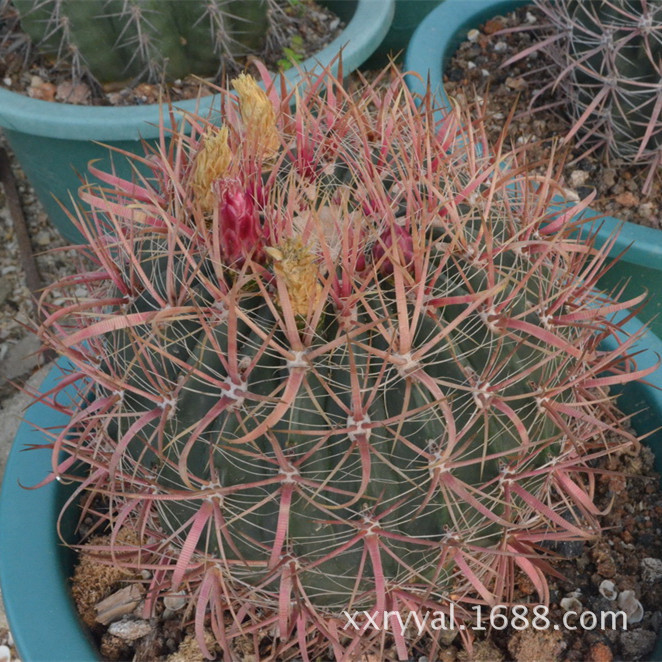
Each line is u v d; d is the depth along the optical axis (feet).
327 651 1.78
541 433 1.57
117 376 1.57
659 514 1.95
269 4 2.81
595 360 1.85
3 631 2.42
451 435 1.38
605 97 2.50
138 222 1.65
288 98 1.76
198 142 1.72
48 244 3.34
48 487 1.87
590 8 2.42
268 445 1.43
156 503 1.62
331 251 1.47
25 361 2.99
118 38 2.70
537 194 1.83
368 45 2.73
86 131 2.50
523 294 1.54
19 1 2.67
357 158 1.61
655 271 2.36
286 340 1.41
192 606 1.85
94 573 1.86
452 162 1.67
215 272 1.44
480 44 2.95
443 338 1.44
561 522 1.53
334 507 1.43
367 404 1.38
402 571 1.56
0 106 2.55
